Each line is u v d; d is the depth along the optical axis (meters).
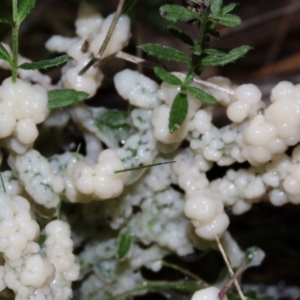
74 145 0.37
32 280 0.32
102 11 0.44
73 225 0.36
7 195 0.32
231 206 0.35
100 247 0.36
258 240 0.39
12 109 0.33
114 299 0.37
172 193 0.36
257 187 0.34
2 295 0.33
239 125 0.34
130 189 0.36
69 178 0.34
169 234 0.36
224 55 0.34
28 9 0.33
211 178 0.38
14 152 0.34
